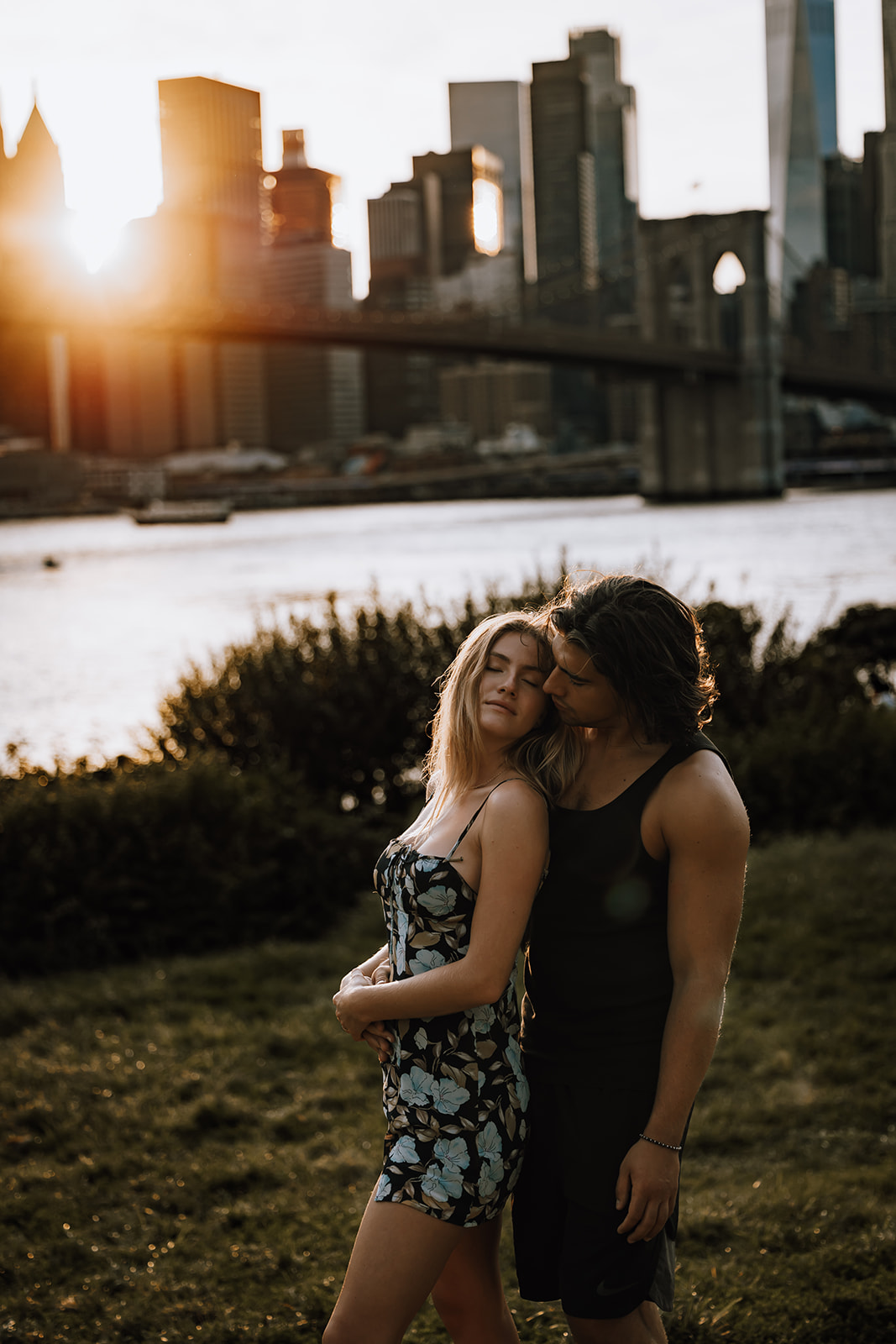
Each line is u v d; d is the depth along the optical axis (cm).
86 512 15375
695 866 211
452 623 907
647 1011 217
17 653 2106
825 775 807
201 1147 405
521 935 216
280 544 6481
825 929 619
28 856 625
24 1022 529
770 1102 431
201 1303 316
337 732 826
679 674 214
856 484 13875
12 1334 305
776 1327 299
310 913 672
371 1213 218
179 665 1894
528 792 219
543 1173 229
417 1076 223
